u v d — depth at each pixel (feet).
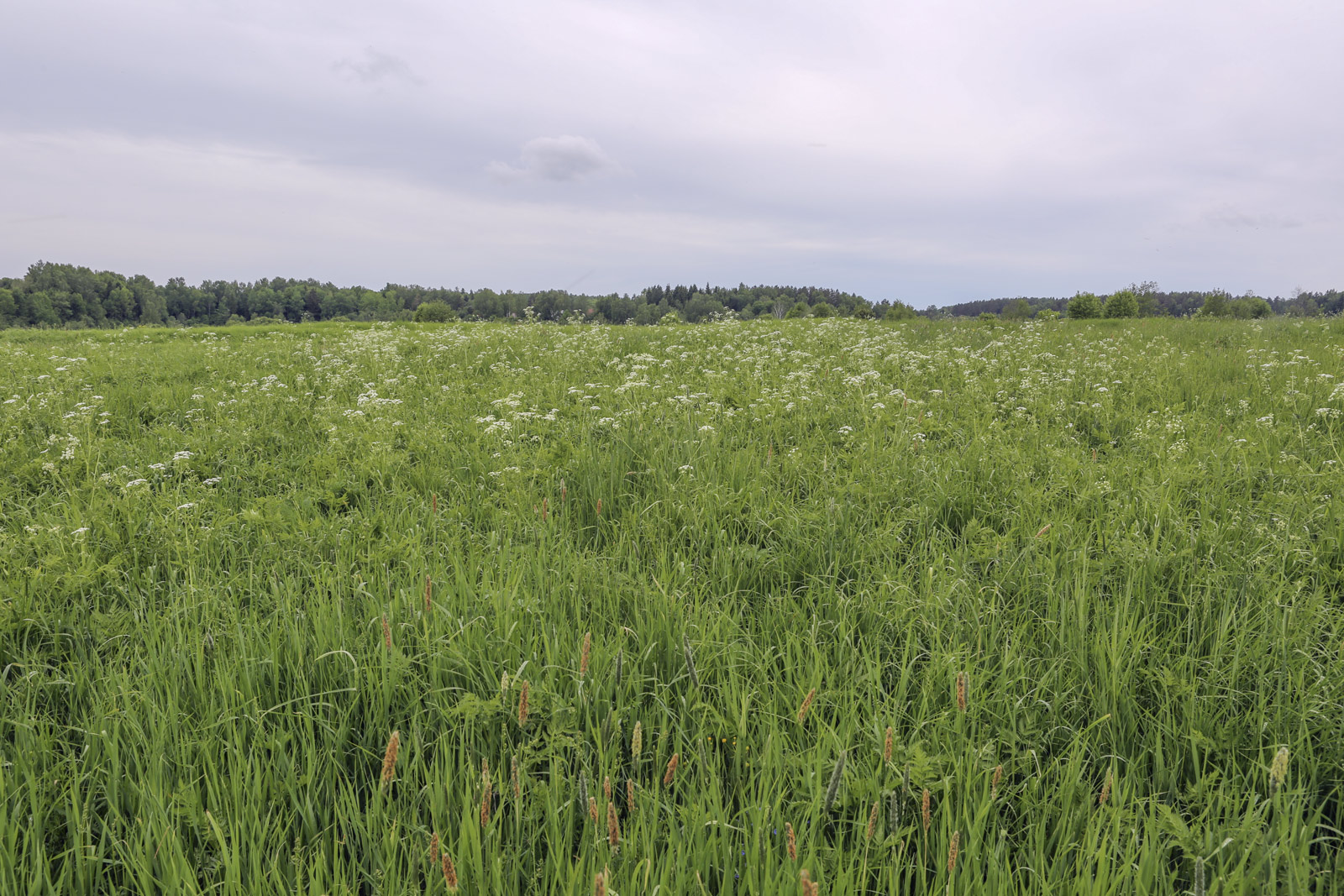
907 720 10.02
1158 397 32.42
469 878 7.38
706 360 47.75
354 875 7.61
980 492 19.11
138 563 15.51
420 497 19.71
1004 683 10.42
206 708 10.27
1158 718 10.02
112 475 20.89
